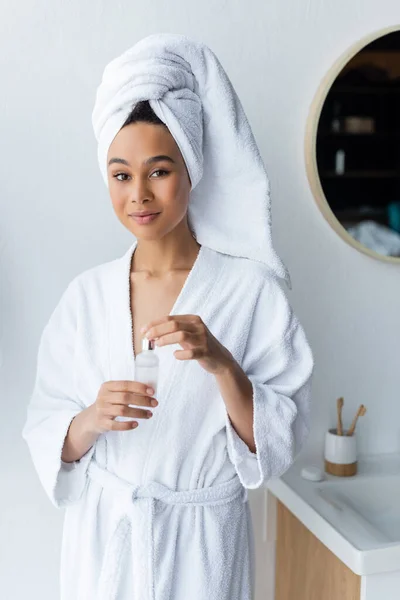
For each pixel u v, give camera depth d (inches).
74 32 52.9
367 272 62.6
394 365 64.7
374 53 58.4
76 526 42.8
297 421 45.0
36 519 56.9
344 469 59.8
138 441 40.8
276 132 58.3
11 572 56.9
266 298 43.7
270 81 57.6
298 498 55.2
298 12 57.6
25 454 56.0
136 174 38.4
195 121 40.0
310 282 61.1
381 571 46.4
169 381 40.9
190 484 41.2
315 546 54.6
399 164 59.8
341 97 58.0
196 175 40.4
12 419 55.6
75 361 44.1
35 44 52.4
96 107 40.4
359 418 64.2
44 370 45.9
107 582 39.7
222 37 55.9
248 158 42.7
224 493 41.6
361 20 59.4
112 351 42.7
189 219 45.4
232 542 41.9
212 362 37.3
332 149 58.4
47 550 57.4
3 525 56.3
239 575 43.2
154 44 39.3
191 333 35.9
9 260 54.3
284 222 59.5
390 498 59.7
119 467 41.3
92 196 55.2
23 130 53.1
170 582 39.6
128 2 53.6
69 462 42.8
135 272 44.3
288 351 43.8
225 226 44.7
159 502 40.4
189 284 42.6
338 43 58.9
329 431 62.2
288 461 42.0
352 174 59.1
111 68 39.5
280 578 61.4
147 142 37.9
